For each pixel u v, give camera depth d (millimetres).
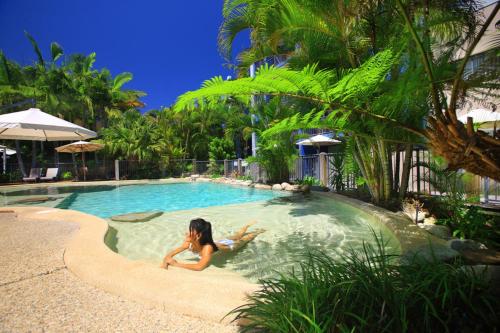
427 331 1584
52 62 24625
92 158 25375
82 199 10758
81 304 2291
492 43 2322
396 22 4266
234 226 5742
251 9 5992
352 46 5699
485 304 1787
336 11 4371
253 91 2758
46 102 22031
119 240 4855
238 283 2520
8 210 6492
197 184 16625
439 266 2182
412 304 1738
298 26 5141
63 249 3680
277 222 6055
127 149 19812
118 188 14742
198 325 2002
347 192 9031
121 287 2457
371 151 6879
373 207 6352
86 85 24172
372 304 1729
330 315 1679
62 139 16062
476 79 2203
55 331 1917
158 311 2191
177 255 4082
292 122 2973
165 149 21578
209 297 2254
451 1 2986
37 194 12383
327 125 3008
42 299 2373
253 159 13289
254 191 12430
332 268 2232
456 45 3182
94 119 26547
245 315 1951
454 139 1565
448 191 5441
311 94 2746
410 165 6555
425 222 5098
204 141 26938
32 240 4105
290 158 12328
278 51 7617
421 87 2170
